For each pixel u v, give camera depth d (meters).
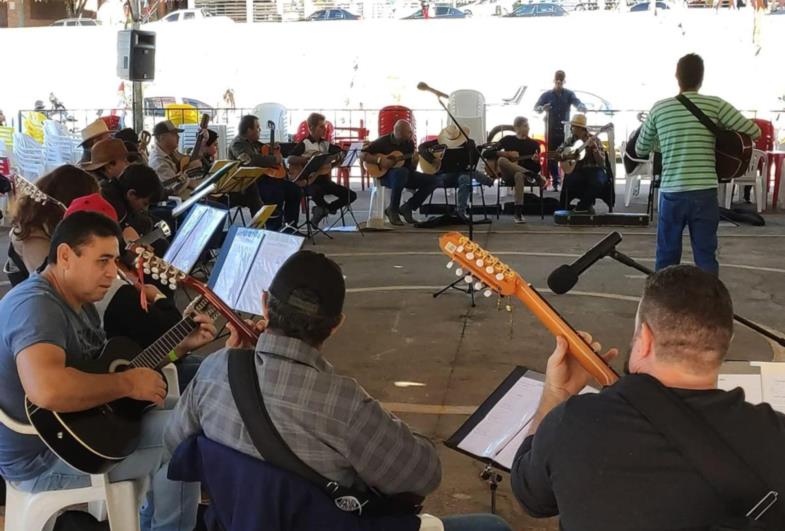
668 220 5.91
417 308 6.57
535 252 8.80
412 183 10.61
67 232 2.67
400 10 28.05
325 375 2.02
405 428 2.09
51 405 2.46
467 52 24.14
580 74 23.38
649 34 23.42
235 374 2.04
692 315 1.67
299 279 2.04
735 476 1.57
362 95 24.31
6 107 24.72
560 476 1.68
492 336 5.85
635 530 1.60
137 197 4.96
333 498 1.99
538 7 26.06
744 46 22.94
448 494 3.63
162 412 2.84
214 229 4.60
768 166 11.73
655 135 5.94
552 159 11.26
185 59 24.89
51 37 24.92
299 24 24.75
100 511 3.01
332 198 13.30
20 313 2.54
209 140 9.70
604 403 1.68
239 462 2.00
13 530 2.74
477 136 13.52
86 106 24.47
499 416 2.48
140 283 3.11
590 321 6.20
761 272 7.78
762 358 5.32
